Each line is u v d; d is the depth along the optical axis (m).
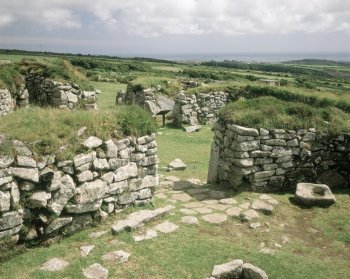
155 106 22.22
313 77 79.06
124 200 7.49
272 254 6.10
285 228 7.42
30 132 6.39
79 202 6.45
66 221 6.27
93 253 5.78
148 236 6.46
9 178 5.56
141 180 7.89
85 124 7.20
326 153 10.03
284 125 9.63
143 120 8.07
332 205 8.63
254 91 23.05
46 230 6.03
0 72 18.80
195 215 7.69
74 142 6.67
